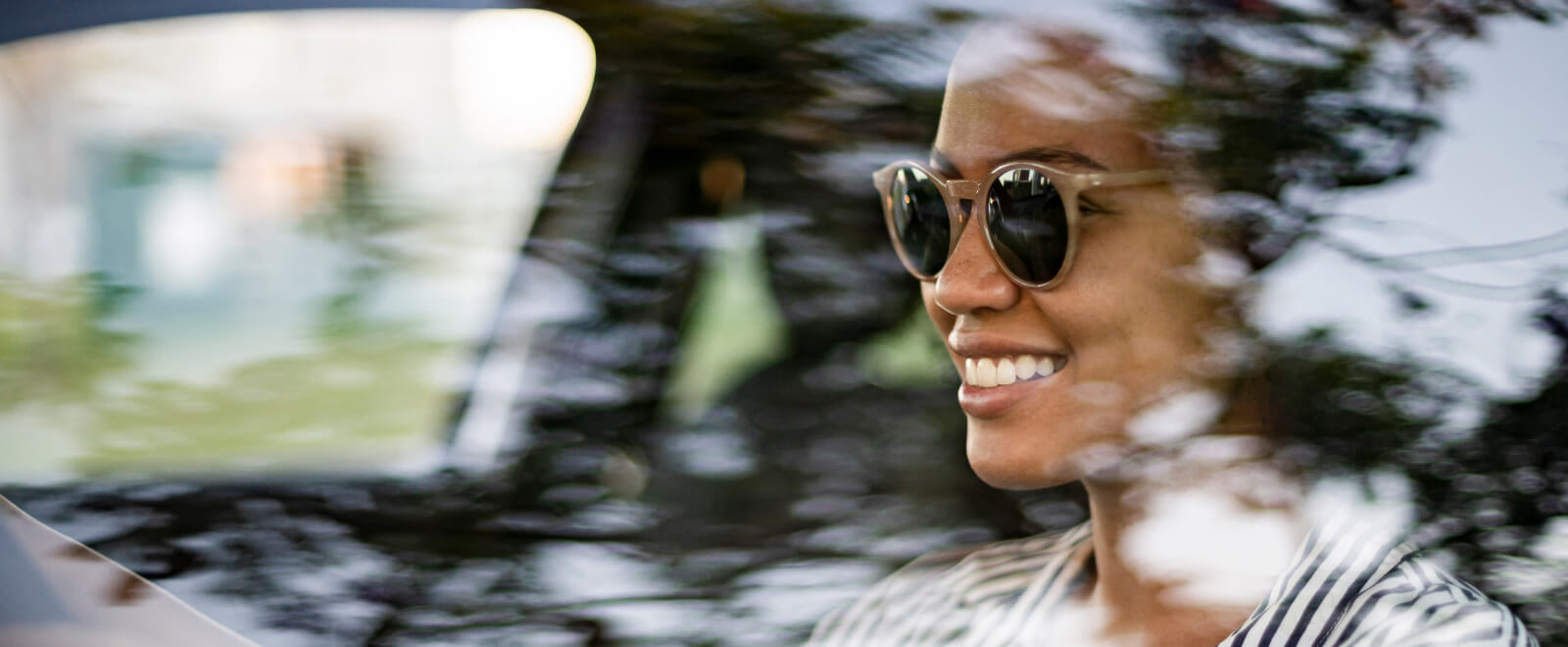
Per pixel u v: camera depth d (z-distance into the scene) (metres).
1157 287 1.12
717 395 1.45
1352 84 1.14
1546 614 1.06
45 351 1.40
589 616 1.19
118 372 1.41
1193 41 1.14
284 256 1.46
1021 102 1.15
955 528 1.34
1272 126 1.12
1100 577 1.25
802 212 1.53
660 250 1.54
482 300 1.49
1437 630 0.98
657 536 1.29
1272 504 1.12
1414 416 1.12
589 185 1.56
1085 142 1.12
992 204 1.16
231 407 1.38
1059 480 1.19
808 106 1.49
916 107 1.43
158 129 1.46
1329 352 1.11
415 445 1.39
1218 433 1.13
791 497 1.34
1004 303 1.16
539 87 1.56
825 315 1.50
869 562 1.28
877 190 1.37
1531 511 1.09
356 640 1.16
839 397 1.43
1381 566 1.05
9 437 1.33
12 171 1.42
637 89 1.56
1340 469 1.12
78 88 1.46
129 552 1.23
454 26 1.56
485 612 1.20
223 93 1.48
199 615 1.17
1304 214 1.13
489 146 1.53
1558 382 1.10
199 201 1.46
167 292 1.45
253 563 1.24
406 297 1.48
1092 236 1.12
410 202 1.51
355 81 1.51
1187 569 1.13
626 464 1.38
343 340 1.44
